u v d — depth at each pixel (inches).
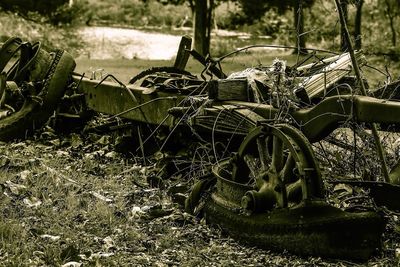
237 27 2228.1
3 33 1683.1
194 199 371.6
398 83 421.7
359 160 414.3
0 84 540.7
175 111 425.4
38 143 511.2
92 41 1871.3
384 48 1583.4
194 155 421.1
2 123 518.0
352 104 348.5
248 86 414.3
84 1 2340.1
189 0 1673.2
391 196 353.1
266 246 330.0
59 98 527.2
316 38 1795.0
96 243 329.4
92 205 376.2
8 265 295.9
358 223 315.3
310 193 321.4
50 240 325.4
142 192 406.0
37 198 384.2
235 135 400.8
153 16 2389.3
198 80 465.7
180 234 345.7
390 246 339.3
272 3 1846.7
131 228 349.7
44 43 1694.1
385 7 1761.8
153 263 310.3
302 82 418.3
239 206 345.7
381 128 431.2
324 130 364.5
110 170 446.3
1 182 401.7
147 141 478.6
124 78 1078.4
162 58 1662.2
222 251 328.8
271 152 363.9
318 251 318.3
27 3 1792.6
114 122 506.9
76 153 488.1
